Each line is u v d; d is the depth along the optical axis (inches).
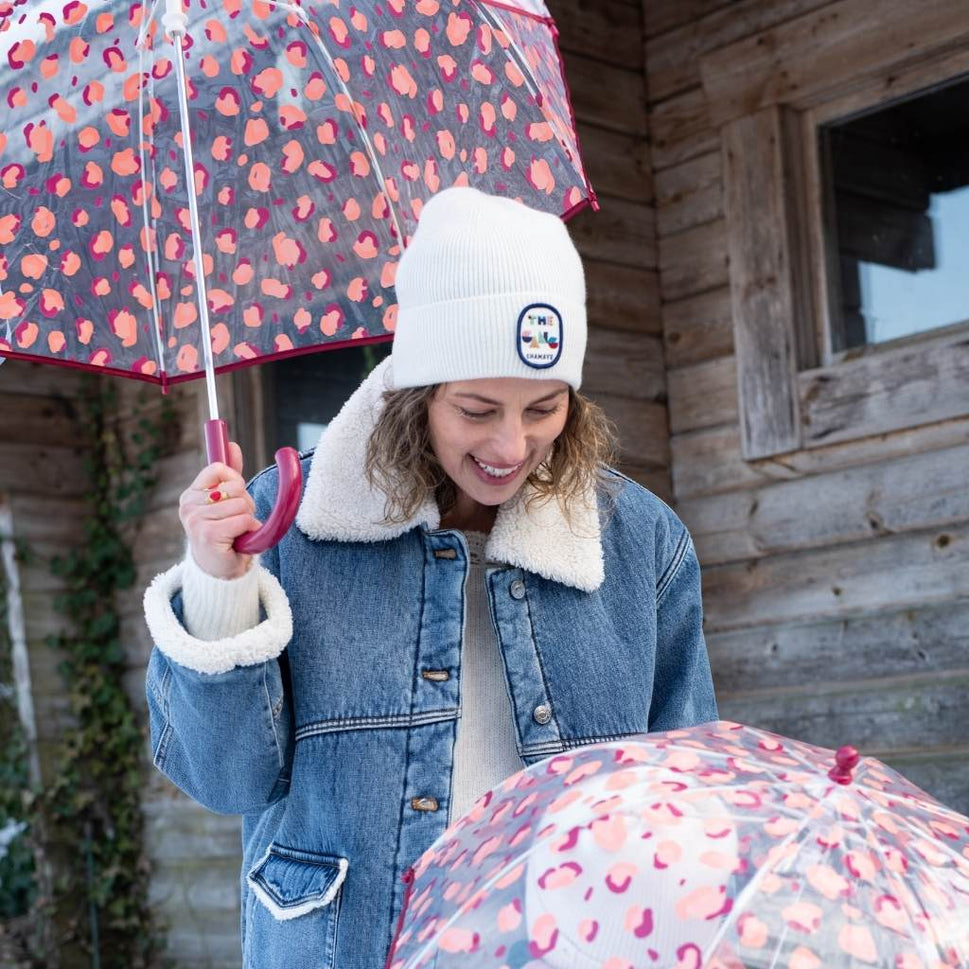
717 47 179.3
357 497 69.4
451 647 69.1
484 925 43.8
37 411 259.6
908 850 43.8
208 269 83.1
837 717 162.7
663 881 42.0
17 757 254.8
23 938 249.8
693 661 77.2
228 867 236.4
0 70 78.5
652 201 188.2
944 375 153.4
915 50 158.2
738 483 176.2
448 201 65.7
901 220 163.2
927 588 156.9
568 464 69.3
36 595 256.5
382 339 83.4
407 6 83.0
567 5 183.3
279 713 66.1
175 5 70.6
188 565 61.9
